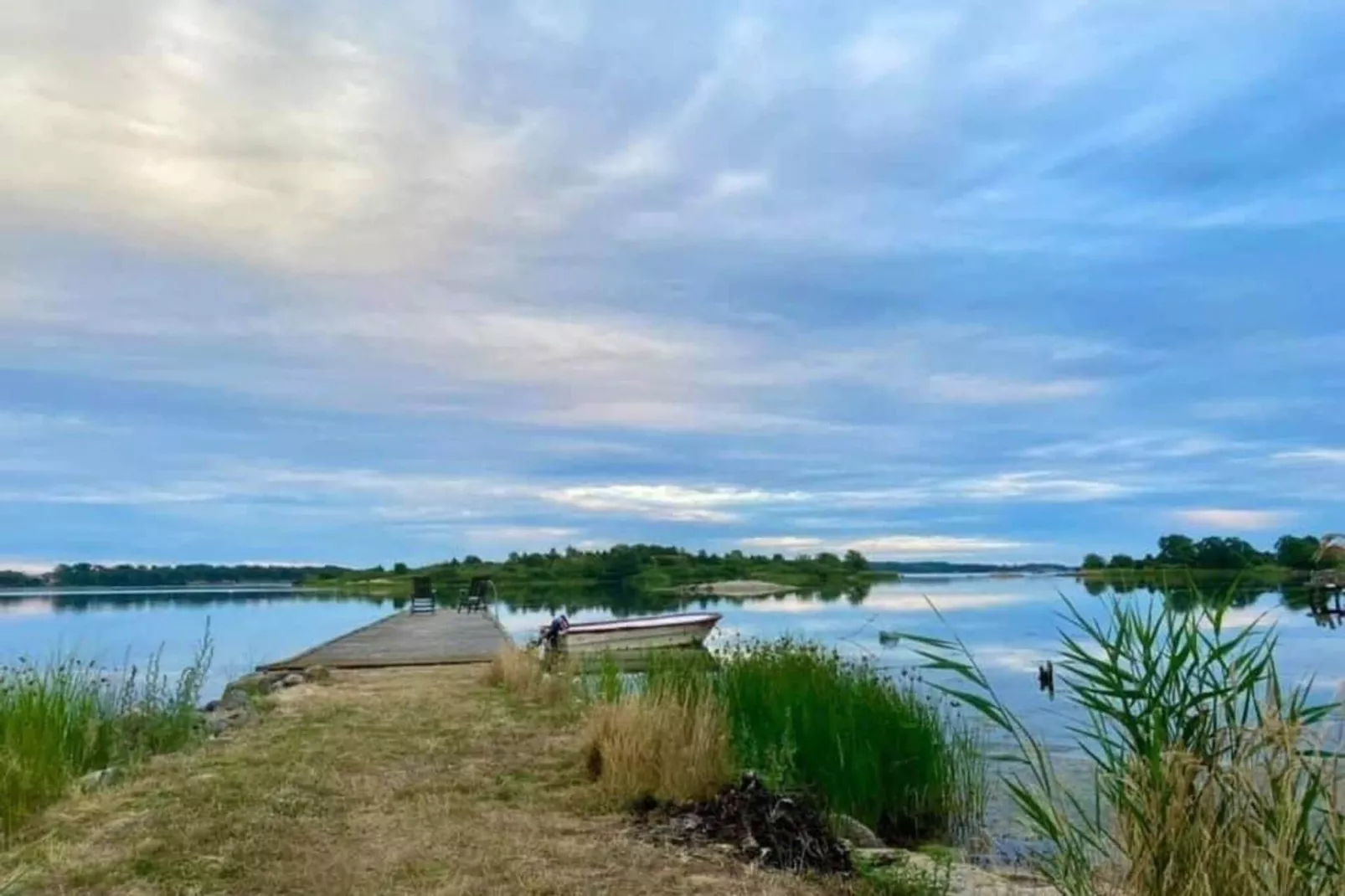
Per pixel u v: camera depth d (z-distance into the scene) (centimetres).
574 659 1557
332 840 548
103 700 896
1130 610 391
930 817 758
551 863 508
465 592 3950
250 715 1058
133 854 516
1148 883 356
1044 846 633
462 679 1412
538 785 696
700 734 682
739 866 514
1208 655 371
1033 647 1689
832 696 828
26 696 765
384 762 773
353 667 1605
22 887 469
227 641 2330
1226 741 363
